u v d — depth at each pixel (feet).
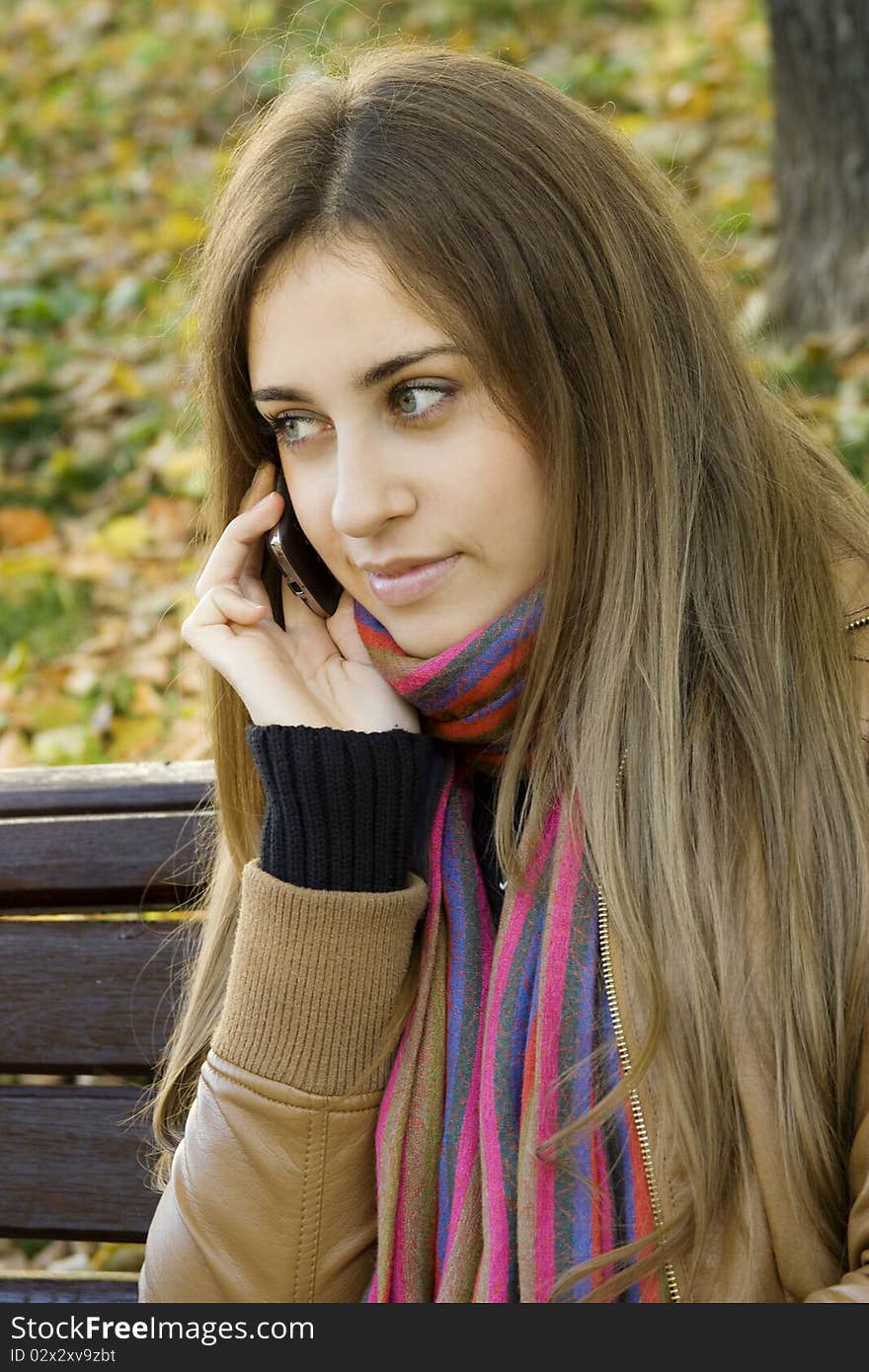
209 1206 5.23
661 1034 4.83
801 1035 4.83
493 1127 5.03
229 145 18.45
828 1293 4.51
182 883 6.48
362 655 5.86
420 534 5.04
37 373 15.70
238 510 6.10
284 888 5.19
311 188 4.98
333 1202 5.23
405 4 23.27
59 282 18.10
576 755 5.16
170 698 10.78
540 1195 4.89
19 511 13.53
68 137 21.76
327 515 5.28
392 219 4.85
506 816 5.29
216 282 5.36
